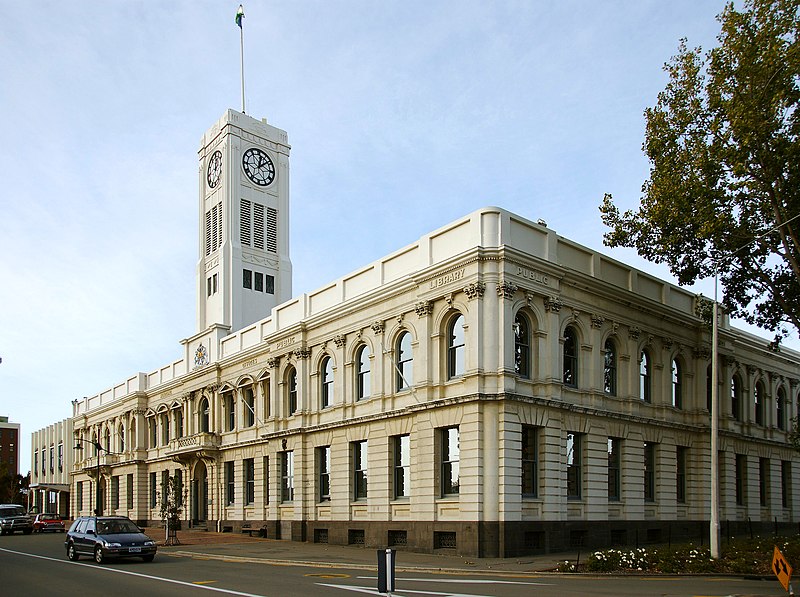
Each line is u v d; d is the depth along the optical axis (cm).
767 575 2325
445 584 2134
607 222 3659
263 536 4597
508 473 3083
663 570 2447
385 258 3866
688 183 3159
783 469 5178
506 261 3228
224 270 6669
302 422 4300
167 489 5234
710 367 4459
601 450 3581
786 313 3484
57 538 4922
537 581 2236
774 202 3066
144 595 1931
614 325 3816
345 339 4066
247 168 6975
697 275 3556
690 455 4231
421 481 3391
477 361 3170
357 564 2811
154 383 6731
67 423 9125
